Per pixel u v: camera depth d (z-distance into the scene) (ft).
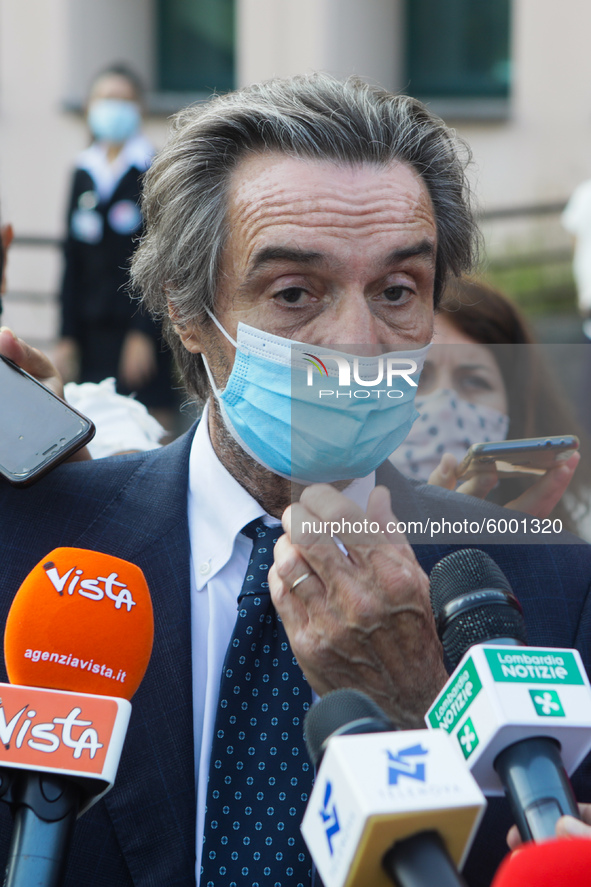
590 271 23.56
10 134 31.19
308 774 4.50
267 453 5.09
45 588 3.89
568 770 3.51
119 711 3.68
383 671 4.41
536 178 28.58
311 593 4.45
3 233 6.91
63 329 18.85
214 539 5.24
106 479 5.59
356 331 4.88
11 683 3.83
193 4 32.12
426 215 5.10
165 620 5.04
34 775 3.51
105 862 4.61
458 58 30.60
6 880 3.35
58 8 30.91
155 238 5.58
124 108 19.36
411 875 2.79
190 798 4.68
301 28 29.94
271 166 4.94
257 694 4.68
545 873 2.61
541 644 5.16
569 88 28.45
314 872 4.29
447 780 2.91
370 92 5.31
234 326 5.11
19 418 5.24
